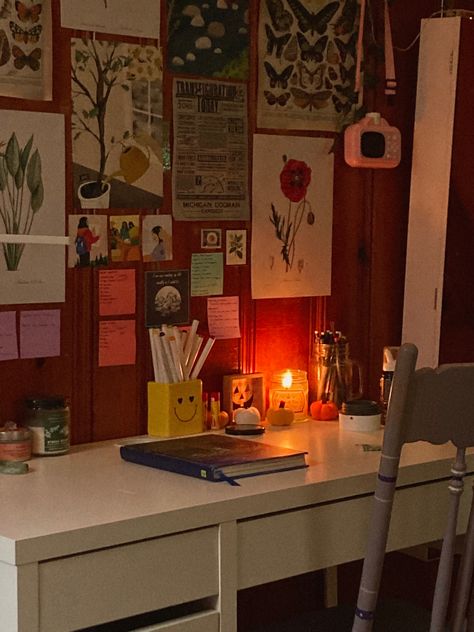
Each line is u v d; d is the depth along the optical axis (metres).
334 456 2.26
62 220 2.31
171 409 2.41
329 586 2.80
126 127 2.39
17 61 2.23
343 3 2.75
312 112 2.71
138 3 2.39
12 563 1.64
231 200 2.59
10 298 2.25
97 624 1.75
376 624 2.18
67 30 2.29
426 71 2.78
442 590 1.94
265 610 2.73
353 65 2.78
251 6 2.58
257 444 2.24
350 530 2.11
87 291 2.36
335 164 2.77
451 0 2.85
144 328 2.46
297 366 2.75
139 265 2.44
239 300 2.63
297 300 2.74
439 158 2.77
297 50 2.67
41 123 2.26
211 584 1.90
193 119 2.50
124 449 2.19
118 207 2.39
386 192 2.87
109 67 2.36
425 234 2.80
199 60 2.50
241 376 2.62
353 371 2.81
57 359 2.33
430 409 1.81
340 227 2.80
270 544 1.98
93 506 1.84
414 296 2.83
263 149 2.63
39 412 2.22
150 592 1.81
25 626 1.65
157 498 1.90
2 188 2.22
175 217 2.49
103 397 2.40
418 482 2.21
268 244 2.66
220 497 1.91
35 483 2.01
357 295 2.85
